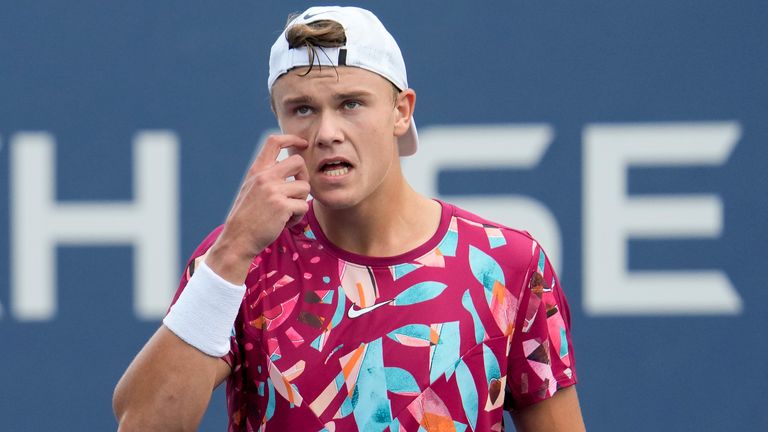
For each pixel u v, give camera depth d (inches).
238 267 268.4
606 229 544.4
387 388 275.7
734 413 534.9
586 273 545.0
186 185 567.8
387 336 279.0
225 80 568.7
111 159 571.2
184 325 267.7
